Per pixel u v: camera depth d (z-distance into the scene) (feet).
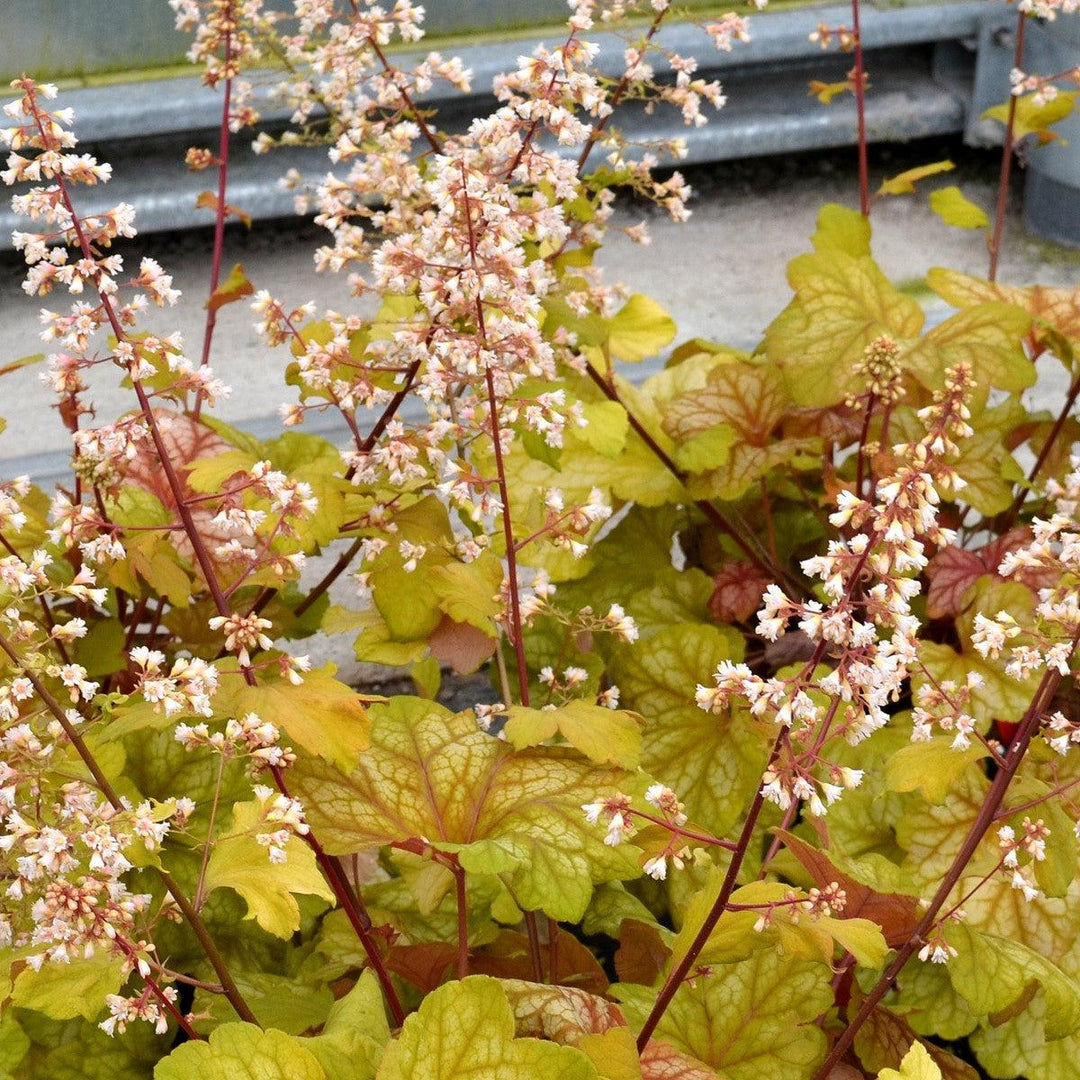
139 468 8.69
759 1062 6.99
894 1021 7.63
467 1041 5.66
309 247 17.97
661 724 9.29
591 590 10.89
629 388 11.20
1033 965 7.18
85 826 5.49
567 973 7.86
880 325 9.80
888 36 18.21
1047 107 11.24
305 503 6.26
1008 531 10.34
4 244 16.60
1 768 5.46
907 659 5.21
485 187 6.66
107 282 6.04
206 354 10.17
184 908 6.02
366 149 8.57
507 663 9.92
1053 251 17.98
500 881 7.66
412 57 17.02
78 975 5.89
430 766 7.39
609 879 6.75
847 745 9.00
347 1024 6.23
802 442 9.93
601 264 17.75
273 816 5.90
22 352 16.12
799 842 5.78
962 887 7.98
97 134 16.34
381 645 8.31
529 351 6.75
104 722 7.18
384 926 7.86
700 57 17.87
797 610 5.03
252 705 6.23
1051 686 6.00
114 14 16.47
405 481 8.06
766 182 19.51
